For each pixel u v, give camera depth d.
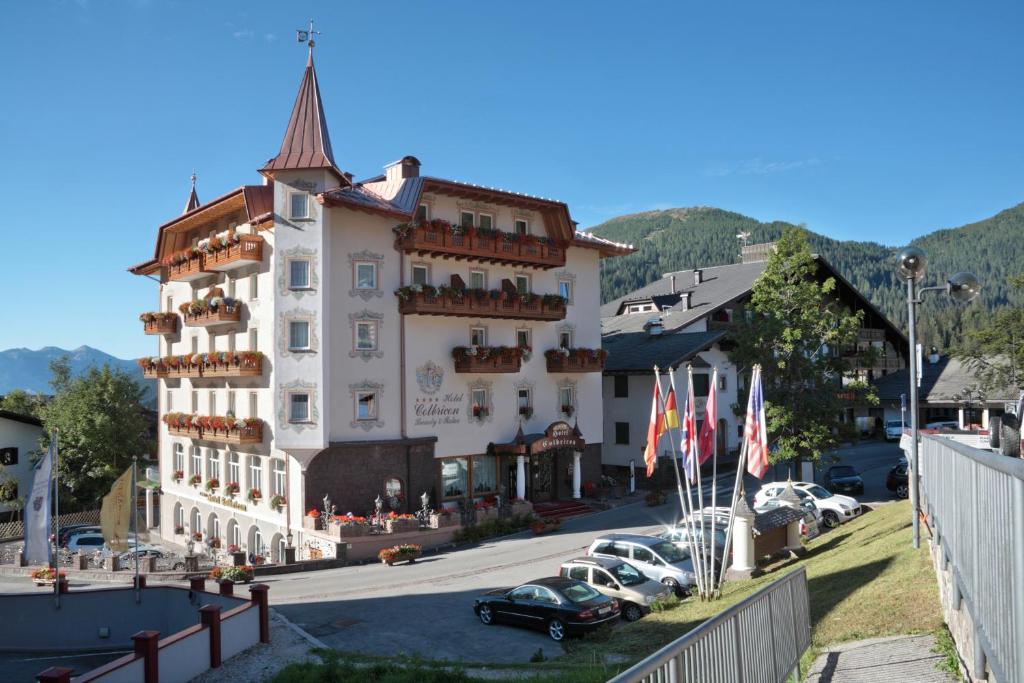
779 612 10.80
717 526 26.97
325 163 35.72
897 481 38.94
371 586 28.44
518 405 42.56
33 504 26.03
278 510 36.84
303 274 36.06
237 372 36.91
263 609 20.73
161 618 24.73
